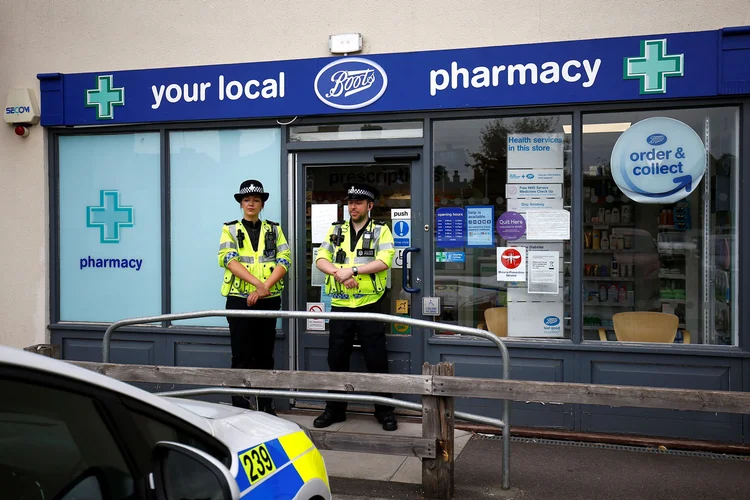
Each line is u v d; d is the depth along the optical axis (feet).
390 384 13.35
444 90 18.65
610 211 18.26
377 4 19.10
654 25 17.39
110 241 21.39
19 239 21.67
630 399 11.98
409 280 19.40
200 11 20.29
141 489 6.65
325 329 20.17
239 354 18.47
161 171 20.88
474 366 18.78
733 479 15.03
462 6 18.54
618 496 14.06
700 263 17.84
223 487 6.22
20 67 21.50
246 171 20.51
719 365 17.21
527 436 17.97
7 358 5.92
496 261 19.04
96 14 20.99
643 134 17.99
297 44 19.69
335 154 19.81
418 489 14.56
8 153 21.66
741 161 17.28
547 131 18.62
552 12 17.98
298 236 20.21
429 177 19.15
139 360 21.02
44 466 6.16
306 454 9.53
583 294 18.43
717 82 17.03
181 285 20.99
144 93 20.65
